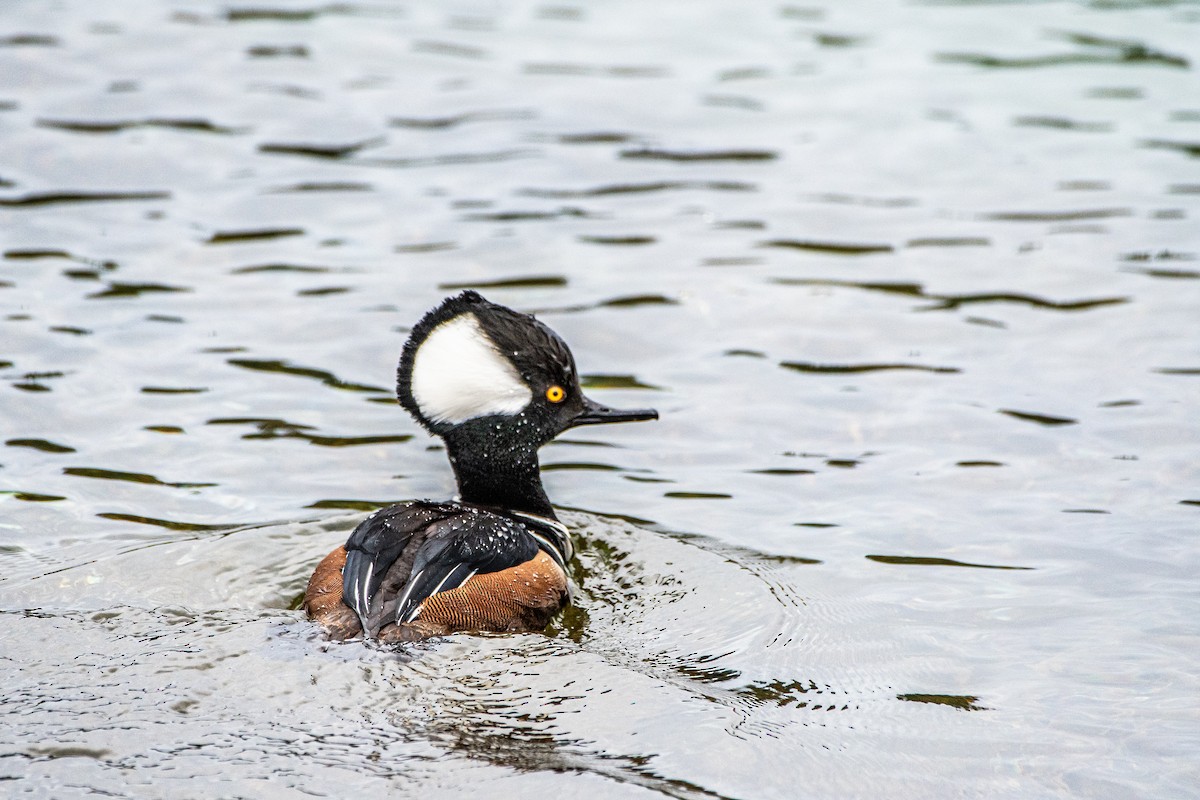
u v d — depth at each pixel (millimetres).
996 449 12594
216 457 12258
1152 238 16734
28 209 16781
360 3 24359
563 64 21922
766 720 8492
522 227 16984
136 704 8000
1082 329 14789
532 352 10797
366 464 12344
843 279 16016
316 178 18031
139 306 14883
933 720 8664
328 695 8211
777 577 10617
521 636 9148
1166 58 22250
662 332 14844
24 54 21047
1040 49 22750
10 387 13141
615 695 8516
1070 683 9148
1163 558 10797
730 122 20078
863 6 24906
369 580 9180
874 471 12305
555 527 10883
